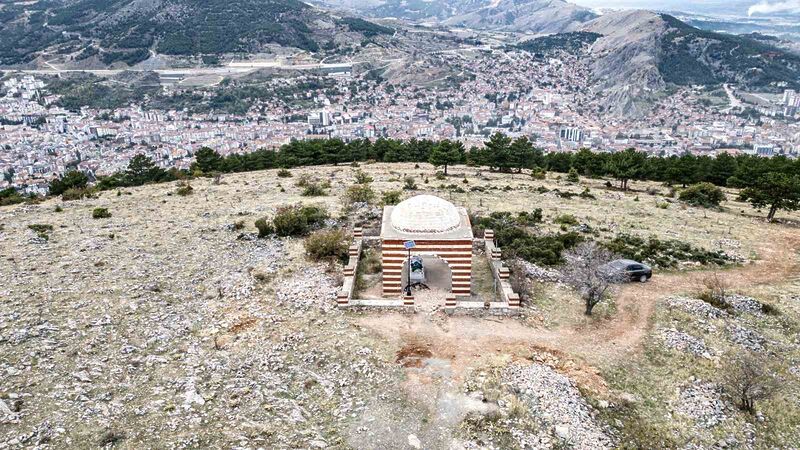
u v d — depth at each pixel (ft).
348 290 98.94
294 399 69.15
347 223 148.36
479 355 81.30
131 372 72.90
